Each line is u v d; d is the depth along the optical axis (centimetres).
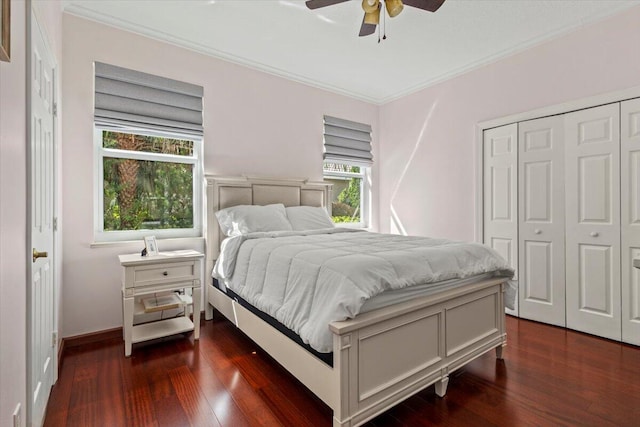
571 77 279
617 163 256
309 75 377
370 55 329
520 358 225
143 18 263
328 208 395
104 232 267
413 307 158
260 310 205
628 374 201
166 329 246
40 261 153
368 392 144
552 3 245
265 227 290
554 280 292
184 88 297
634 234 248
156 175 294
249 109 342
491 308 213
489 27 278
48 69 177
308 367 156
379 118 463
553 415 161
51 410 163
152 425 153
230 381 192
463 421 157
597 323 266
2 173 97
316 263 170
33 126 136
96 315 254
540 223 301
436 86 389
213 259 302
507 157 323
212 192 305
